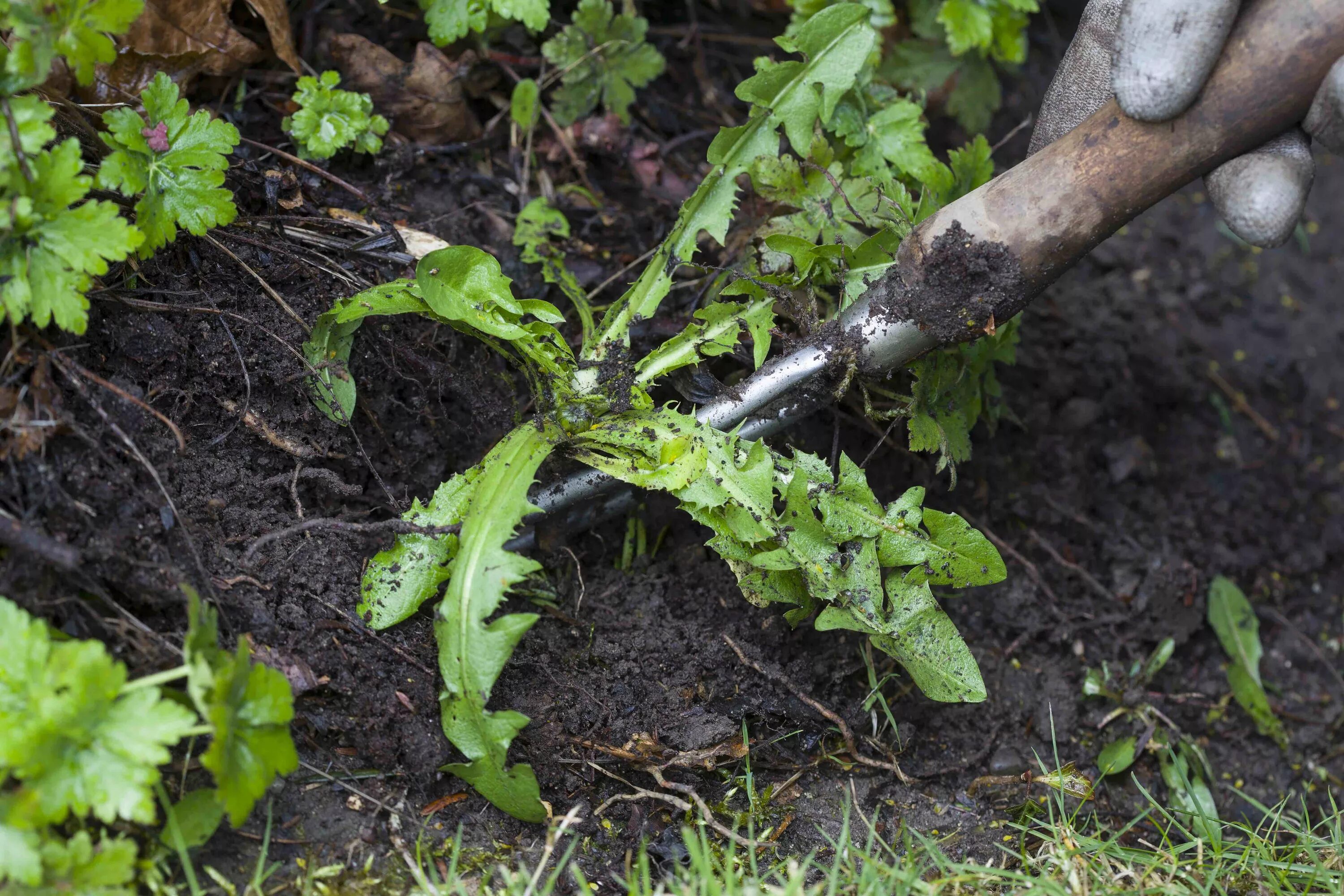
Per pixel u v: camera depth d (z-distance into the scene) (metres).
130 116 1.42
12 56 1.23
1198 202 2.86
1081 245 1.40
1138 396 2.47
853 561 1.53
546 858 1.32
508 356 1.62
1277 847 1.63
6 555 1.25
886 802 1.63
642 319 1.67
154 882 1.19
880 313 1.52
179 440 1.44
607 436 1.54
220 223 1.47
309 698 1.43
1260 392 2.60
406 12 2.06
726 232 1.72
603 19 2.02
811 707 1.63
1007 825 1.63
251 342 1.55
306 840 1.35
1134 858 1.52
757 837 1.51
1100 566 2.19
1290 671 2.23
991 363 2.10
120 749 1.12
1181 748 1.95
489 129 2.07
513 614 1.38
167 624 1.35
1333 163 2.97
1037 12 2.51
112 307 1.45
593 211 2.06
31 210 1.24
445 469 1.78
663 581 1.76
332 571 1.50
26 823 1.07
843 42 1.72
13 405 1.30
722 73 2.38
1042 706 1.91
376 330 1.67
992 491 2.15
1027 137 2.61
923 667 1.53
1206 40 1.24
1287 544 2.38
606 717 1.56
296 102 1.78
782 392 1.59
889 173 1.82
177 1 1.70
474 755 1.37
